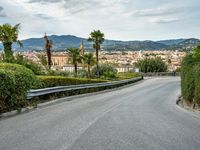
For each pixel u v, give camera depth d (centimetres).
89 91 3275
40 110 1540
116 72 6788
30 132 925
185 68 2142
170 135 892
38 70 3384
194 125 1107
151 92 3272
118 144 764
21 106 1530
